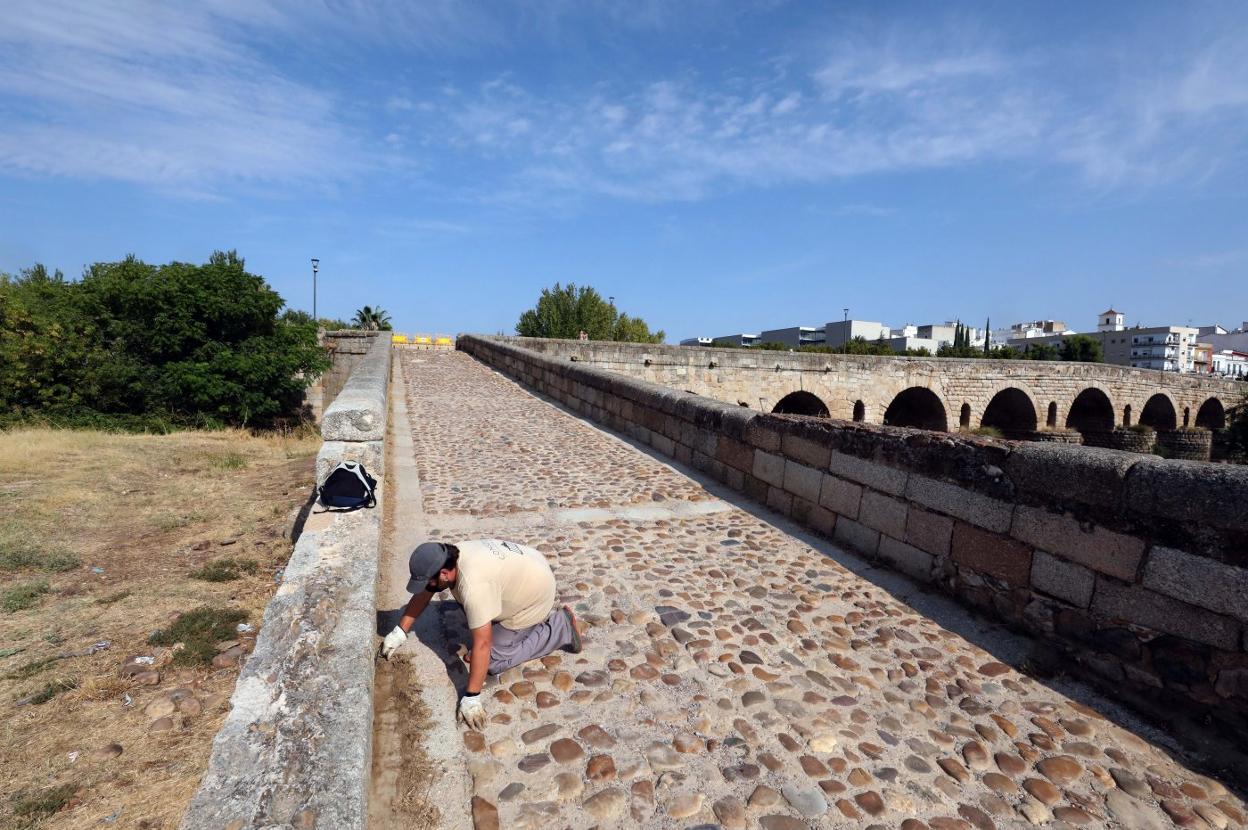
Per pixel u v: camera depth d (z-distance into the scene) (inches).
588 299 2133.4
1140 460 133.8
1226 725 116.3
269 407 964.6
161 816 110.4
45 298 920.9
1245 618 113.7
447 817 91.8
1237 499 114.2
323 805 72.7
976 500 169.3
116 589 211.6
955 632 158.2
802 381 1050.1
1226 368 4303.6
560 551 203.5
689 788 101.0
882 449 203.0
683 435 338.0
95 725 138.4
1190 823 99.0
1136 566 131.3
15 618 188.4
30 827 107.0
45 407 791.7
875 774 107.0
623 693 126.4
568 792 98.3
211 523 287.7
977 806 101.0
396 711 115.5
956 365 1231.5
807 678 135.6
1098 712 127.0
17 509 286.7
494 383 679.7
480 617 115.1
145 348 912.3
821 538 224.8
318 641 108.0
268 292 1000.9
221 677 159.0
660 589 177.6
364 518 164.4
